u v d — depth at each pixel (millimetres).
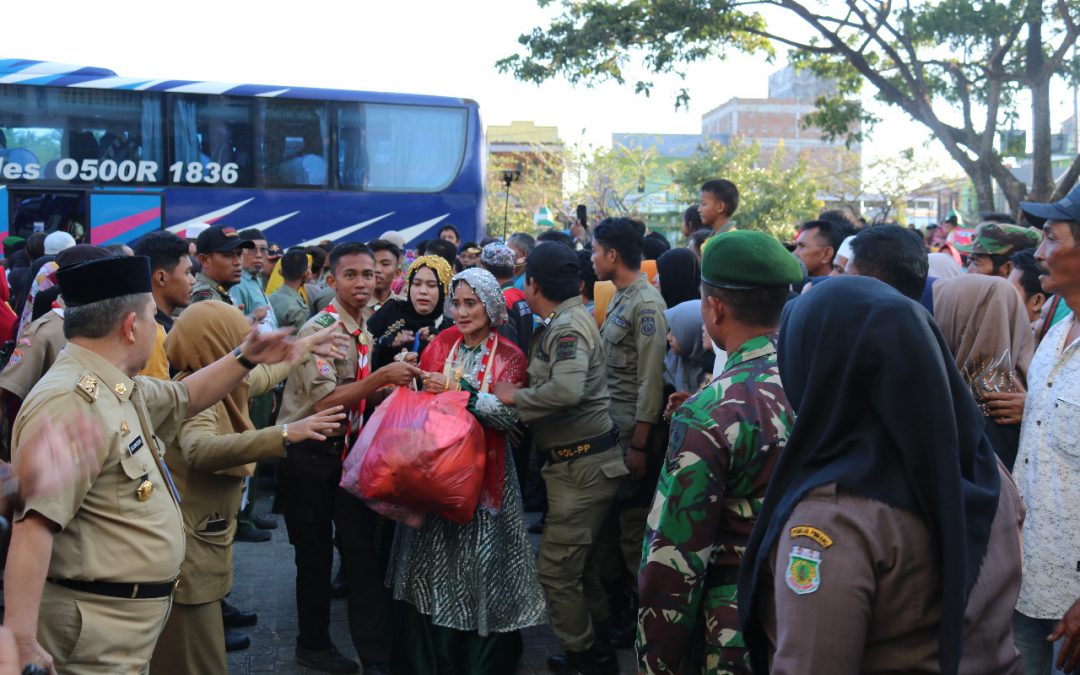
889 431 1912
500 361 4668
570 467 4656
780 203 35094
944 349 2039
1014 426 3676
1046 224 3273
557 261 4609
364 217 14750
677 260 5895
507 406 4441
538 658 5113
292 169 14555
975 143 17453
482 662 4453
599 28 17328
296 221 14523
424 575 4445
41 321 4711
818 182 44562
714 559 2586
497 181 42344
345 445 4773
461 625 4398
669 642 2475
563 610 4691
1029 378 3430
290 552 6891
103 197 13891
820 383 2000
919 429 1892
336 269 4859
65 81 13859
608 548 5348
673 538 2477
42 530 2637
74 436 2736
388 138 14898
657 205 42812
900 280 3186
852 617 1842
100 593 2861
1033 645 3375
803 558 1891
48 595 2820
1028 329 3898
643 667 2508
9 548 2621
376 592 4727
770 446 2500
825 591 1854
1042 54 16781
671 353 5234
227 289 6824
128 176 13984
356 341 4902
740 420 2514
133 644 2938
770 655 2129
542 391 4414
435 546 4438
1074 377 3211
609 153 40219
